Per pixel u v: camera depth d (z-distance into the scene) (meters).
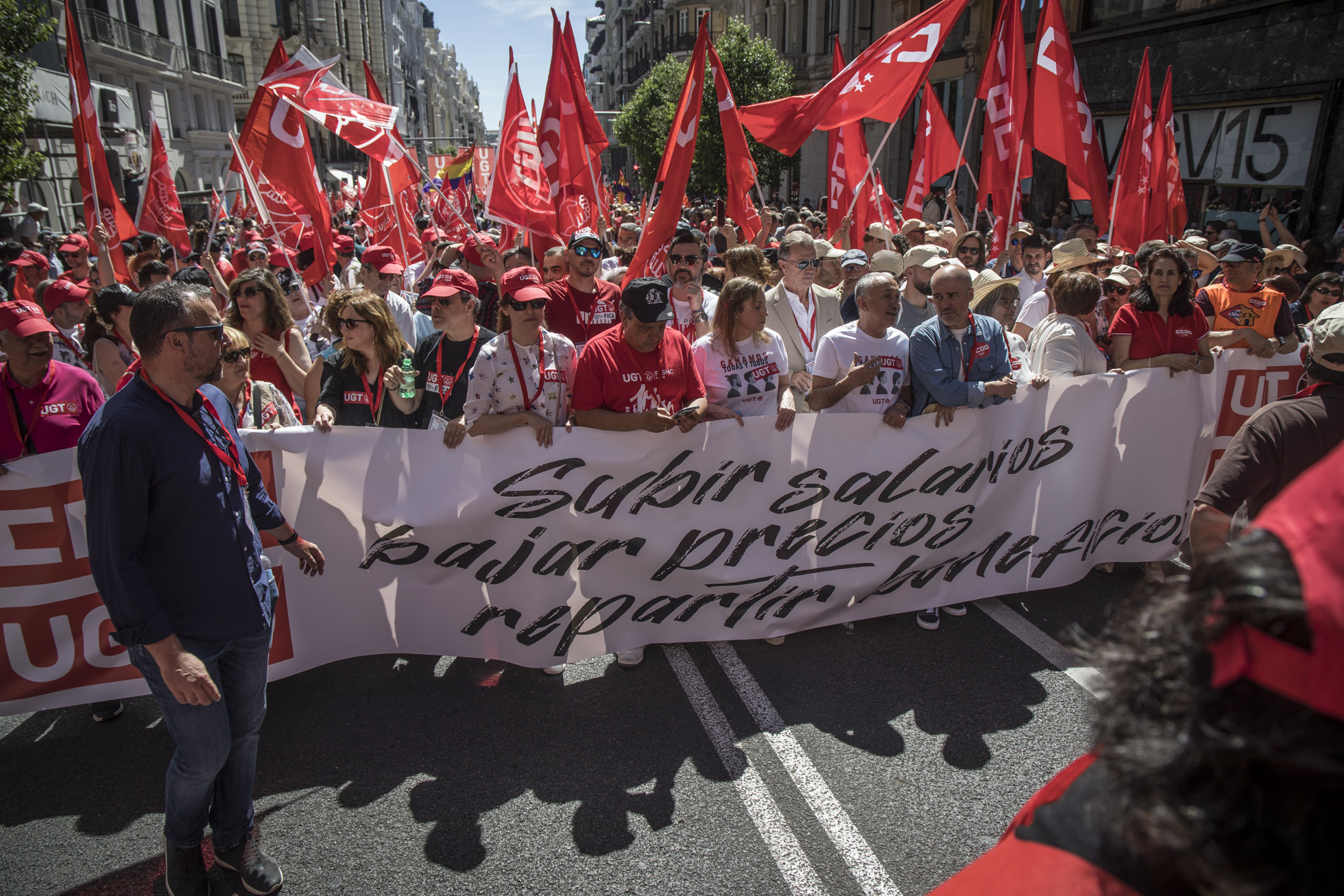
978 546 4.14
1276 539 0.72
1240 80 14.21
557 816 2.83
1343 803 0.68
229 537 2.40
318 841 2.73
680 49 51.53
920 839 2.71
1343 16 12.37
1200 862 0.72
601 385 3.53
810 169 33.22
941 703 3.44
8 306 3.17
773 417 3.74
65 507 3.25
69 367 3.43
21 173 11.26
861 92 6.27
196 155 30.78
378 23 62.97
